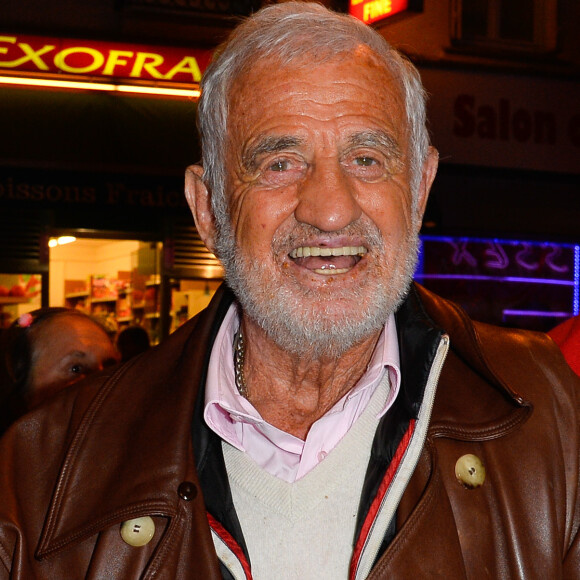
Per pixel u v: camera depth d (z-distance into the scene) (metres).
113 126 7.85
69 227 7.98
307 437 1.78
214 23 8.23
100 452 1.76
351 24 1.79
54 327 3.27
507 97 9.14
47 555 1.67
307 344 1.72
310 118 1.69
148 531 1.68
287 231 1.72
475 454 1.75
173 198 8.07
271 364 1.84
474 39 9.07
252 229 1.74
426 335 1.74
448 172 8.95
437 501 1.67
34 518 1.76
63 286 8.54
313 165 1.71
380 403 1.79
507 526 1.71
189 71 7.88
